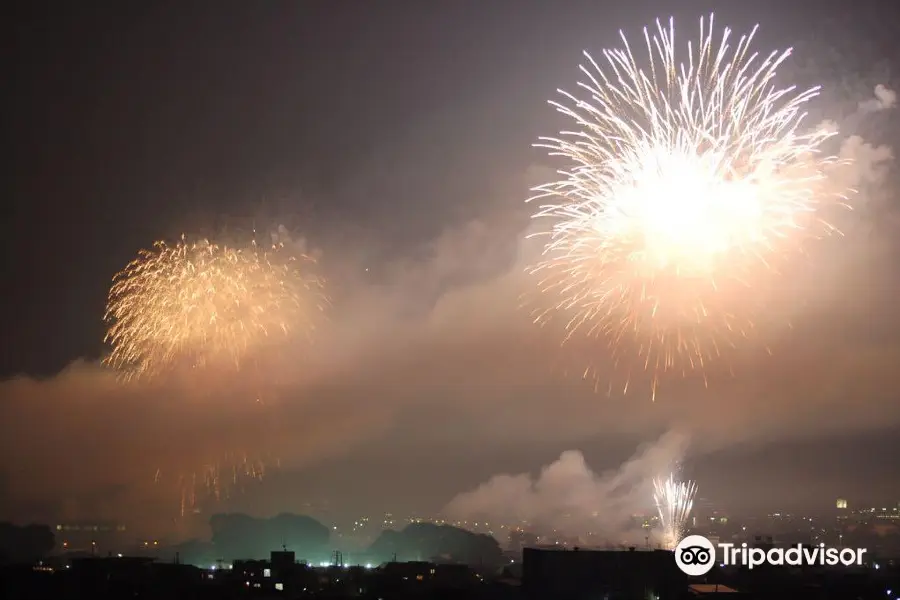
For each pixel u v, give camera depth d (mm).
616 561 100812
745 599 97250
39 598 95375
